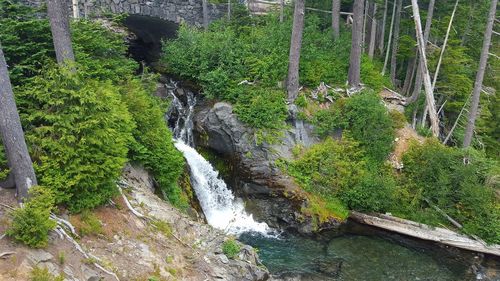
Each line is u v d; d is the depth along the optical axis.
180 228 11.65
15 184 9.38
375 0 22.38
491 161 17.47
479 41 23.28
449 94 22.27
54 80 10.02
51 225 8.55
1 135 9.02
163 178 13.77
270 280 11.84
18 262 7.88
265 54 19.59
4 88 8.54
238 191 17.31
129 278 9.17
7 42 11.60
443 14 22.34
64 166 9.72
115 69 14.91
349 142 17.52
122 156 11.00
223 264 10.95
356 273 13.52
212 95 18.47
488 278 13.93
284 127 17.64
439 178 16.39
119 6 21.14
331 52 20.72
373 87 20.70
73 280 8.27
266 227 16.28
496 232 15.32
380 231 16.25
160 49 23.69
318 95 18.98
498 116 23.75
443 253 15.18
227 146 17.75
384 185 16.39
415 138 18.84
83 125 9.80
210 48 19.38
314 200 16.33
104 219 10.28
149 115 13.95
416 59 22.50
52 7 11.73
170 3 22.66
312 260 14.09
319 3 23.81
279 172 16.73
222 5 24.38
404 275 13.66
